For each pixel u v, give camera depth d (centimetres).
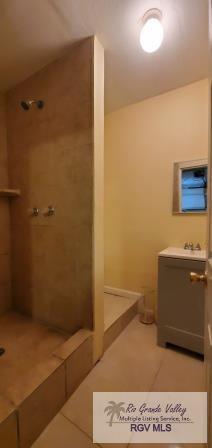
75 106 129
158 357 141
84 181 130
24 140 164
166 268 147
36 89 151
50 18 107
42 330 155
